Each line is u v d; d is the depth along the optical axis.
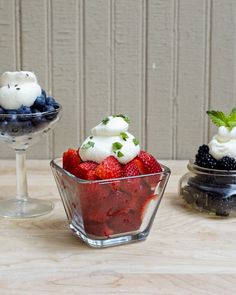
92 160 0.70
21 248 0.69
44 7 0.96
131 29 0.97
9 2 0.95
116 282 0.62
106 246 0.69
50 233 0.73
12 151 1.01
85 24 0.96
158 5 0.96
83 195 0.67
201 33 0.97
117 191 0.67
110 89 0.99
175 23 0.97
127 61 0.98
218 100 1.00
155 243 0.70
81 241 0.70
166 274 0.63
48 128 0.79
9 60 0.97
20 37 0.97
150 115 1.00
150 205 0.70
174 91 0.99
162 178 0.70
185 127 1.00
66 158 0.72
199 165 0.80
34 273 0.63
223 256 0.67
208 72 0.99
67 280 0.62
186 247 0.69
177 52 0.98
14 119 0.75
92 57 0.97
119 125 0.71
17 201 0.82
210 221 0.76
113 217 0.68
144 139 1.01
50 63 0.98
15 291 0.60
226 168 0.78
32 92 0.78
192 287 0.61
